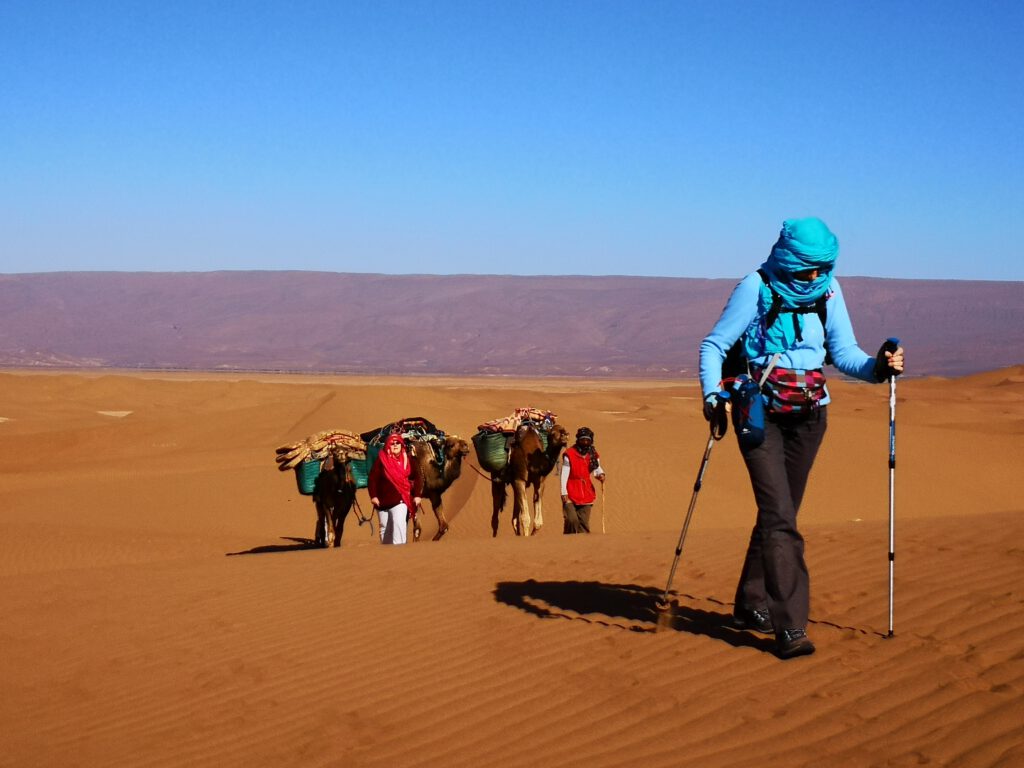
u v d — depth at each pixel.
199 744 7.29
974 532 9.86
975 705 5.66
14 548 23.09
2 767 7.36
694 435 37.91
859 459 34.34
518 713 6.79
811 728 5.79
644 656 7.30
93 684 8.93
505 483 19.89
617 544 12.20
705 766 5.59
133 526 28.03
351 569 11.82
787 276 7.02
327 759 6.65
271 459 42.09
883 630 7.07
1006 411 64.50
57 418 74.88
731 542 11.32
